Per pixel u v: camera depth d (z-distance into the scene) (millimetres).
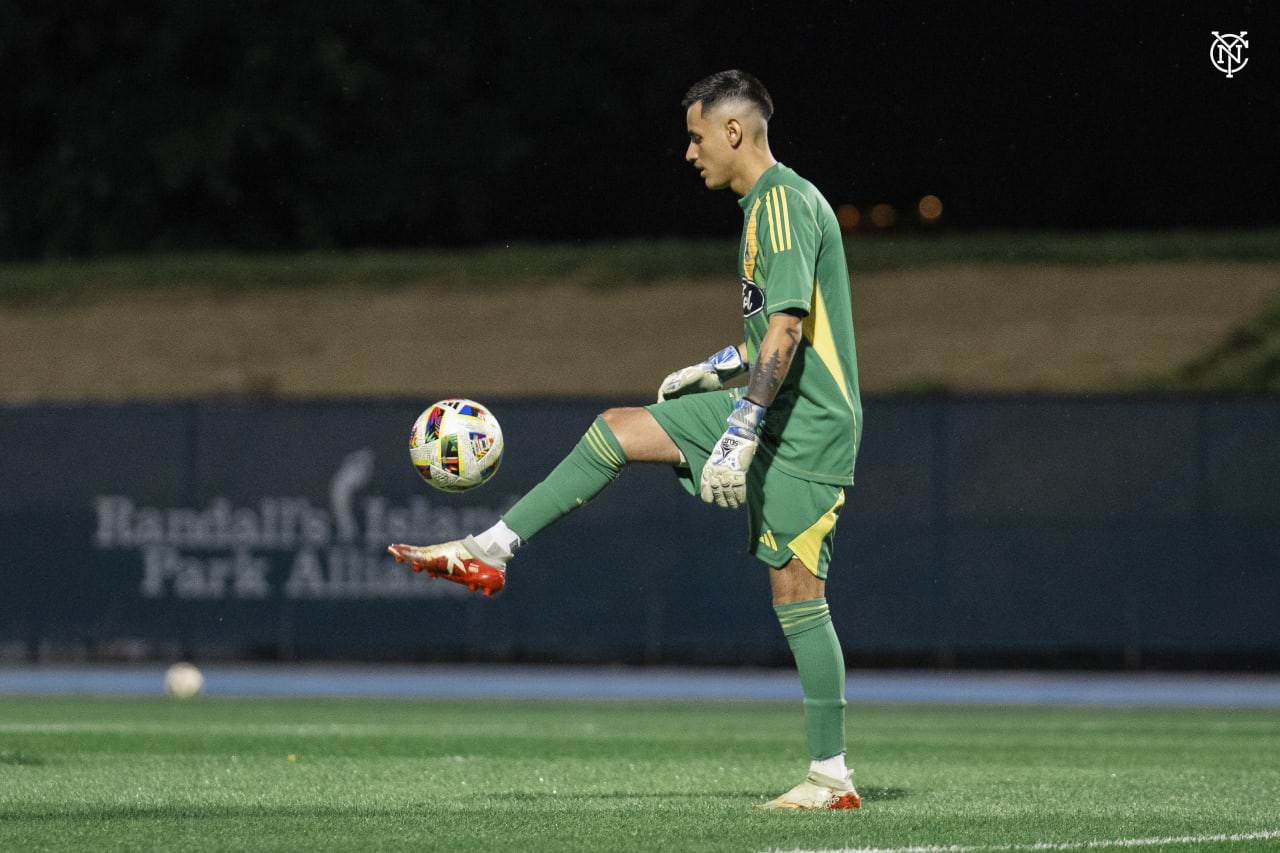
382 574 63281
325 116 114688
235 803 21594
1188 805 21844
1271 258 99812
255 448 63875
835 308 20797
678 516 62281
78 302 103312
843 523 61469
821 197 20938
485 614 63031
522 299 101688
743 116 21016
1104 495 60594
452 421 21438
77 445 64188
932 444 61250
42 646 63781
